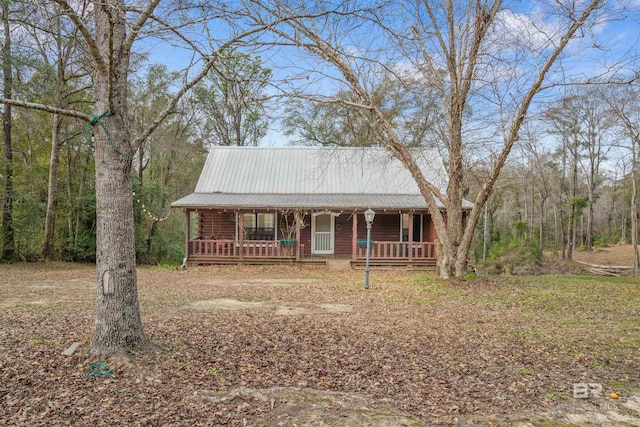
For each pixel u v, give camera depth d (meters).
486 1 12.50
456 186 14.05
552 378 4.78
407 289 11.97
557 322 7.84
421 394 4.27
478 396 4.24
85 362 4.48
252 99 6.71
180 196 29.75
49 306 8.32
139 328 4.95
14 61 15.51
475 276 13.72
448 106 13.91
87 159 20.09
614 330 7.17
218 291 11.26
